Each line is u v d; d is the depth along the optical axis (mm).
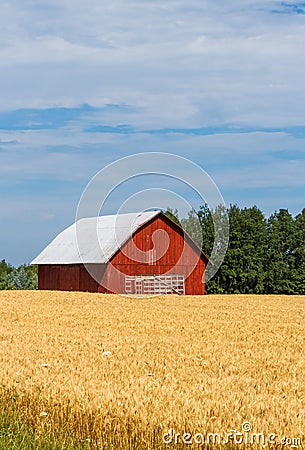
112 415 11773
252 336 23875
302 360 17844
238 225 89750
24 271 77938
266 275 92188
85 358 17719
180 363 17062
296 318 32250
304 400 12727
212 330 26000
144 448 11039
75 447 11203
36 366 16344
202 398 12703
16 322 29156
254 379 14906
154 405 12039
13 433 11539
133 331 25516
